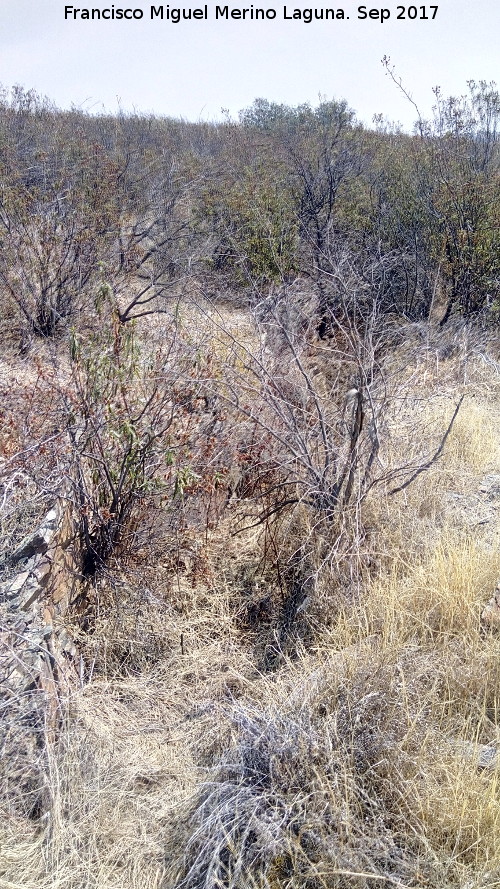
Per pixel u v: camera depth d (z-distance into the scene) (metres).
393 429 4.93
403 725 2.58
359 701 2.62
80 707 2.99
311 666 3.20
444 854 2.22
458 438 5.33
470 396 6.29
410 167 10.08
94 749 2.81
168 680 3.39
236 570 4.13
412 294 8.59
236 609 3.89
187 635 3.65
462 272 8.30
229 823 2.31
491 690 2.87
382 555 3.77
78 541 3.73
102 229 8.62
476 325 8.08
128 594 3.73
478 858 2.19
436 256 8.52
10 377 5.64
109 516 3.78
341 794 2.34
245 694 3.12
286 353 4.84
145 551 3.93
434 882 2.13
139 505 3.96
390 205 9.52
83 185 9.77
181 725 3.10
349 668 2.81
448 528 4.09
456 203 8.58
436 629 3.27
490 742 2.63
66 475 3.54
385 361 5.32
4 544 3.20
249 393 4.41
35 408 4.30
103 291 4.39
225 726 2.95
